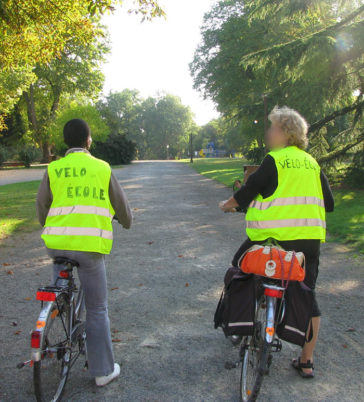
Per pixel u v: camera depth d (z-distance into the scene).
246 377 2.76
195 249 7.39
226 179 24.66
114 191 3.01
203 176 29.53
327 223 9.18
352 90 14.85
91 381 3.12
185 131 123.69
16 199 15.77
